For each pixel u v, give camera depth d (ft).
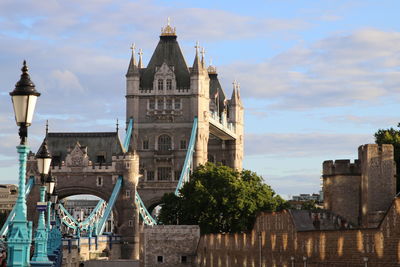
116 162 613.52
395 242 161.27
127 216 607.78
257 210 469.16
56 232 234.79
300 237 224.33
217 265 348.18
